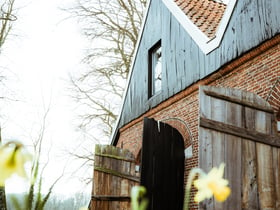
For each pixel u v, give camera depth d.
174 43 9.12
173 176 7.25
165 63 9.36
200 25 8.43
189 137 7.79
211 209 4.02
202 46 7.84
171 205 7.04
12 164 0.74
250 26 6.56
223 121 4.45
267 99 5.89
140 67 10.82
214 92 4.52
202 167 4.17
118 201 8.11
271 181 4.37
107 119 17.14
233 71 6.90
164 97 9.07
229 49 7.03
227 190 0.86
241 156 4.36
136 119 10.42
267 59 6.08
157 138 7.17
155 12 10.48
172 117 8.62
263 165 4.40
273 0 6.09
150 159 6.88
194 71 8.06
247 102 4.62
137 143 10.11
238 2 7.01
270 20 6.08
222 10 9.91
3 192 5.54
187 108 8.12
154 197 6.72
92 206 7.91
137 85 10.80
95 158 8.25
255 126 4.55
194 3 9.73
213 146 4.30
